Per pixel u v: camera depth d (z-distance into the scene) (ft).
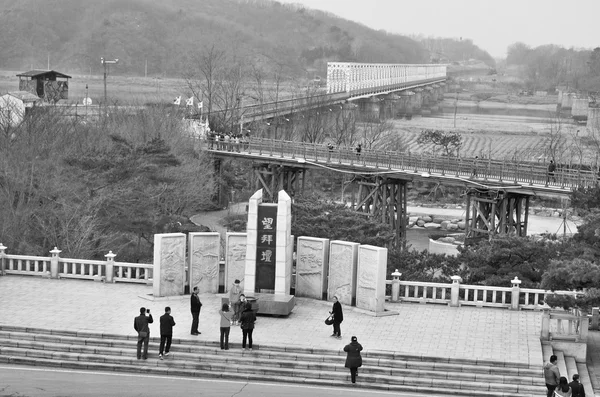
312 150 399.03
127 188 272.92
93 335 151.53
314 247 178.70
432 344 151.64
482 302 176.35
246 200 465.47
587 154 604.90
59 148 312.91
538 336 157.38
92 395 130.62
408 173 350.64
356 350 139.03
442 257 231.30
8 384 134.62
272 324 161.48
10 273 191.62
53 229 249.34
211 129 501.15
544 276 161.58
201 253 179.93
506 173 330.34
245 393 133.90
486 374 141.79
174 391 133.69
